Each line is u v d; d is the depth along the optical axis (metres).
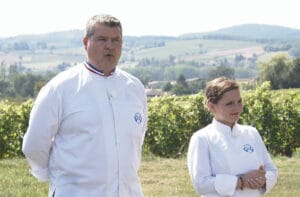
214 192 6.30
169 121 21.28
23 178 13.59
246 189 6.29
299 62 106.12
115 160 6.01
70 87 6.09
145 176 14.30
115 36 6.09
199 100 21.20
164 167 15.69
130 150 6.12
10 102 22.97
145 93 6.48
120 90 6.20
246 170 6.35
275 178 6.52
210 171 6.35
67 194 6.03
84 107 6.02
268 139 20.78
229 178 6.21
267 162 6.62
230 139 6.40
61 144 6.11
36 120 6.09
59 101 6.06
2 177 13.80
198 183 6.33
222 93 6.33
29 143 6.15
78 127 6.01
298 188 12.67
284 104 20.80
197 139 6.45
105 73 6.17
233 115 6.37
